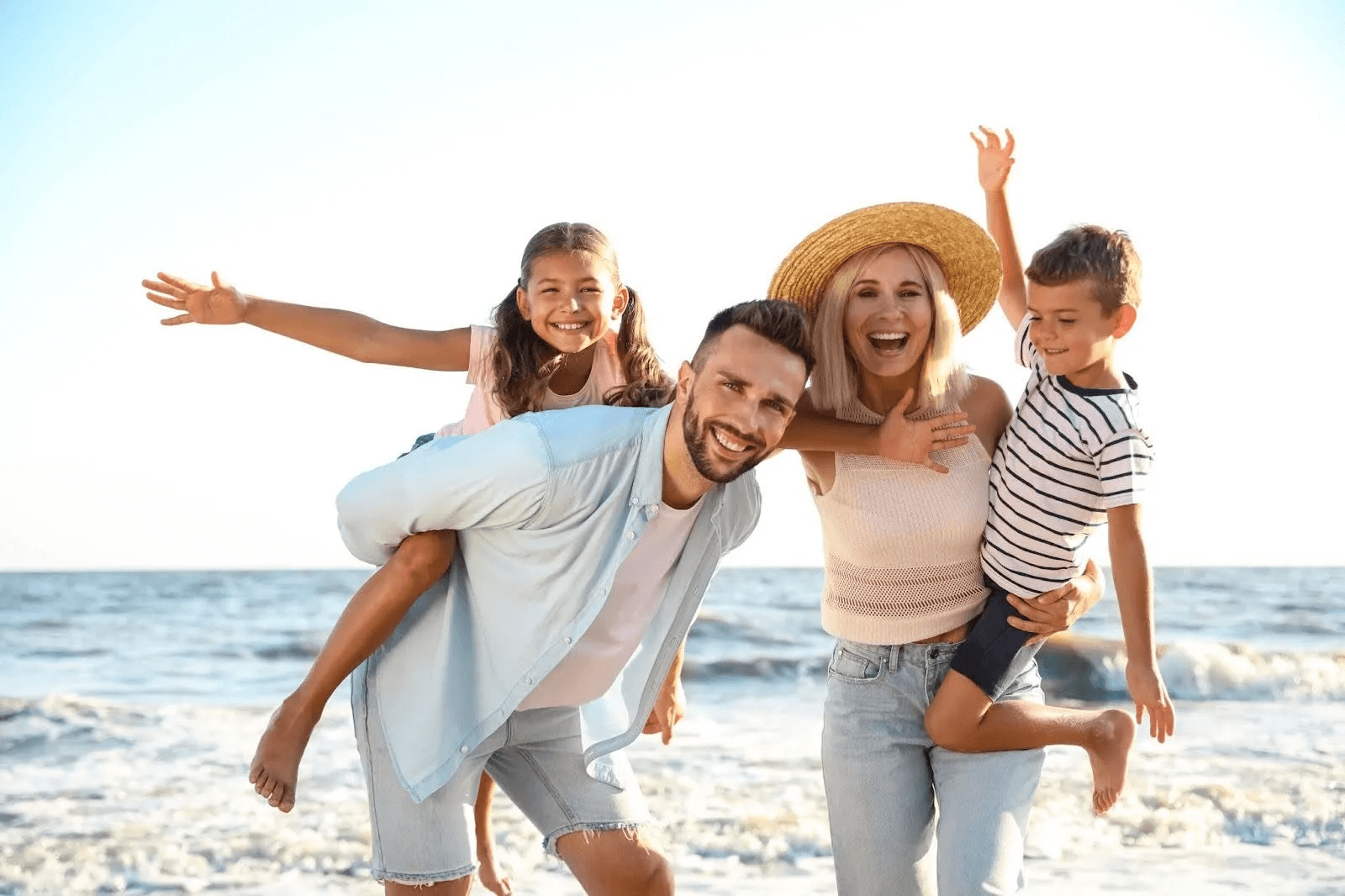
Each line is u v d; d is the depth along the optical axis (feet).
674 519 10.82
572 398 14.06
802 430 11.57
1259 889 21.40
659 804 28.99
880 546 11.89
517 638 10.69
